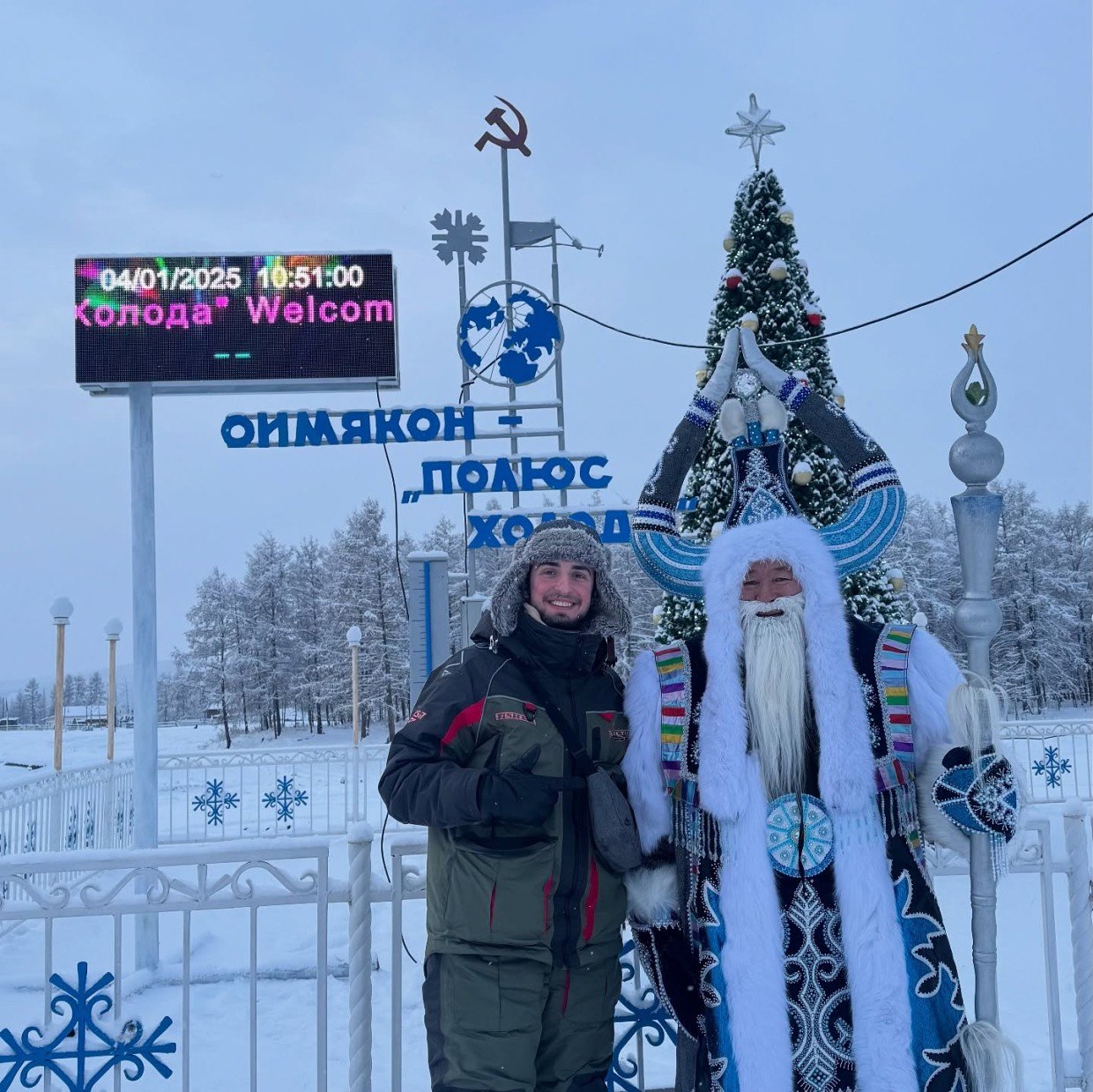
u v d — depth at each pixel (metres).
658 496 2.35
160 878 2.51
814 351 7.24
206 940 6.08
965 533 2.22
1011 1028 4.19
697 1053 1.98
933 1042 1.87
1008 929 5.99
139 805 5.61
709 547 2.23
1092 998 2.60
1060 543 44.75
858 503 2.28
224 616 47.34
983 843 2.05
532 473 7.82
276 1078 3.90
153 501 5.81
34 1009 4.88
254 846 2.53
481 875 1.96
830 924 1.91
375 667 42.28
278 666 46.91
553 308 8.23
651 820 2.06
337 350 6.08
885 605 6.91
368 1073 2.49
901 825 1.97
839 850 1.93
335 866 8.43
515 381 8.15
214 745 42.62
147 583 5.71
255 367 6.02
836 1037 1.86
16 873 2.46
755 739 2.01
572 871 1.99
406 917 6.61
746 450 2.38
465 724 2.06
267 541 49.47
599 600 2.25
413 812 1.93
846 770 1.93
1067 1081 2.64
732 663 2.06
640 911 2.06
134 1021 2.49
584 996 2.03
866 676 2.03
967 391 2.27
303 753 11.38
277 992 5.13
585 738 2.09
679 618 7.25
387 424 7.64
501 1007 1.91
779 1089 1.82
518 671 2.10
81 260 5.95
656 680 2.14
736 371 2.43
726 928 1.92
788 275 7.18
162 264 5.99
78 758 32.03
